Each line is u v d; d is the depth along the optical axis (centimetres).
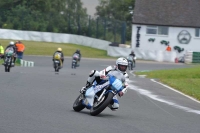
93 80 4256
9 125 3462
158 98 6194
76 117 4050
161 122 4212
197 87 7688
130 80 8600
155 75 10131
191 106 5619
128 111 4809
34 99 5084
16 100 4888
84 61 17262
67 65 15088
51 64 15425
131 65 14125
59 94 5731
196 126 4138
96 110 4134
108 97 4059
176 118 4556
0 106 4381
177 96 6581
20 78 7219
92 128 3578
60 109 4509
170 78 9769
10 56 8762
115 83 4069
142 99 5972
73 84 7038
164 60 19900
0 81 6569
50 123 3656
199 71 10400
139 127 3822
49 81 7200
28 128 3391
